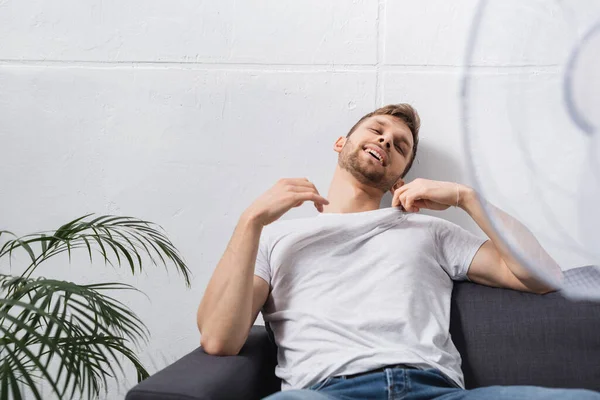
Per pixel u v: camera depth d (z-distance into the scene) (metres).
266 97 1.76
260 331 1.51
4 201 1.83
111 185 1.80
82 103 1.81
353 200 1.57
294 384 1.27
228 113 1.77
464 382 1.35
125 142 1.80
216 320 1.26
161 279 1.78
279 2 1.76
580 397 0.96
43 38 1.82
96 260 1.80
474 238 1.49
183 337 1.78
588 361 1.32
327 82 1.75
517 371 1.34
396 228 1.47
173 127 1.79
